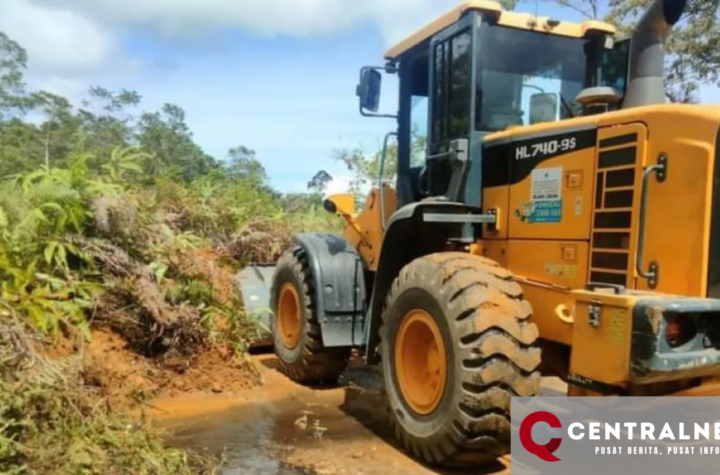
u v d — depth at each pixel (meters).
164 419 3.89
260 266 6.49
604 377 2.49
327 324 4.57
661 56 3.20
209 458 3.19
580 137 3.08
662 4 3.09
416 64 4.48
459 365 2.90
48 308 4.02
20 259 4.24
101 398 3.42
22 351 3.00
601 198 2.96
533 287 3.27
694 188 2.58
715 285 2.53
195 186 7.69
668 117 2.70
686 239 2.60
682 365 2.34
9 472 2.37
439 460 3.07
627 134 2.86
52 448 2.57
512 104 3.75
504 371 2.83
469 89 3.65
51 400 2.81
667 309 2.30
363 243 4.89
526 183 3.36
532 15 3.77
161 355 4.68
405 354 3.40
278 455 3.30
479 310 2.89
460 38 3.76
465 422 2.87
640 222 2.76
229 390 4.60
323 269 4.63
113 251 4.68
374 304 3.96
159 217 5.27
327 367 4.83
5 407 2.57
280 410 4.20
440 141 3.95
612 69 3.99
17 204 4.61
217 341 4.93
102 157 5.97
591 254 2.99
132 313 4.67
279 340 5.27
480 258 3.26
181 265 4.98
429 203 3.51
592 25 3.89
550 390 4.40
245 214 7.68
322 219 9.11
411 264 3.44
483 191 3.65
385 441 3.56
